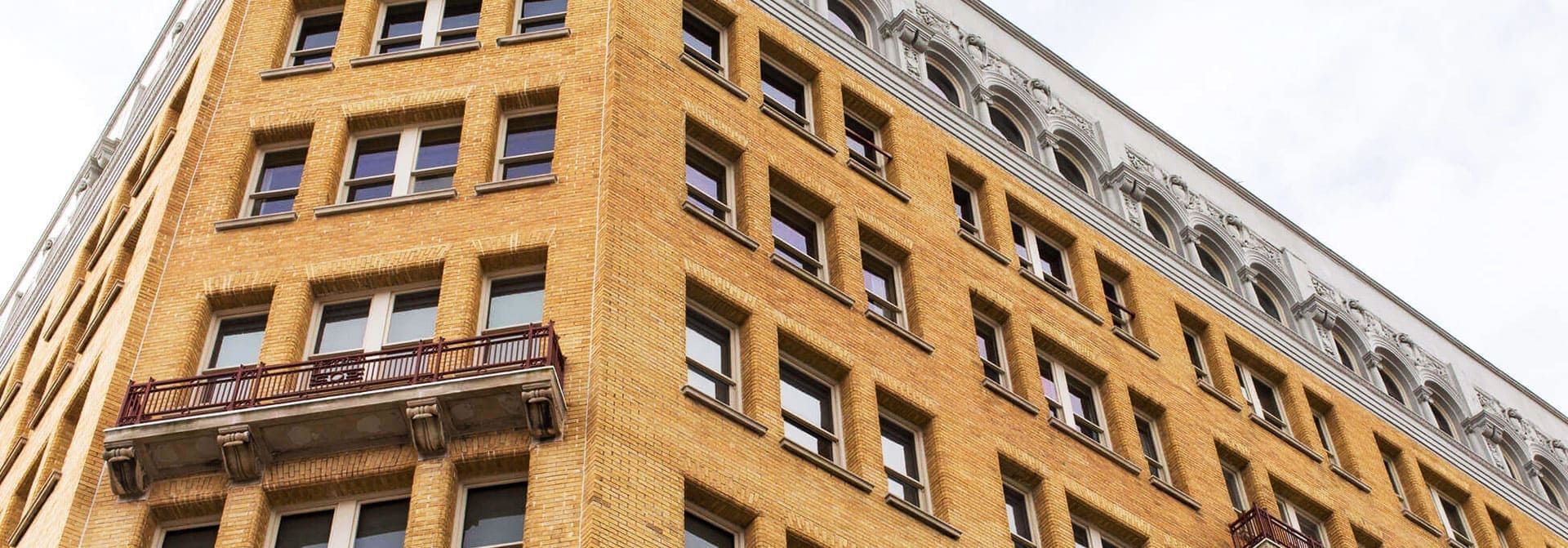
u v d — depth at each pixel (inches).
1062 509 1327.5
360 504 1034.1
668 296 1167.6
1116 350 1590.8
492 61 1374.3
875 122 1628.9
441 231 1202.6
